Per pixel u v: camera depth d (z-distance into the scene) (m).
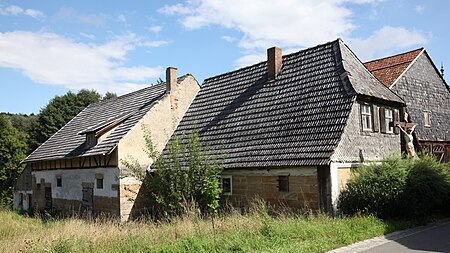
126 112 24.22
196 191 17.17
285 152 15.22
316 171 14.05
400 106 18.45
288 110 17.02
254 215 12.77
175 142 18.59
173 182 17.36
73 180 24.06
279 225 11.09
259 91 19.55
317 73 17.41
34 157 28.31
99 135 21.94
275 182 15.39
